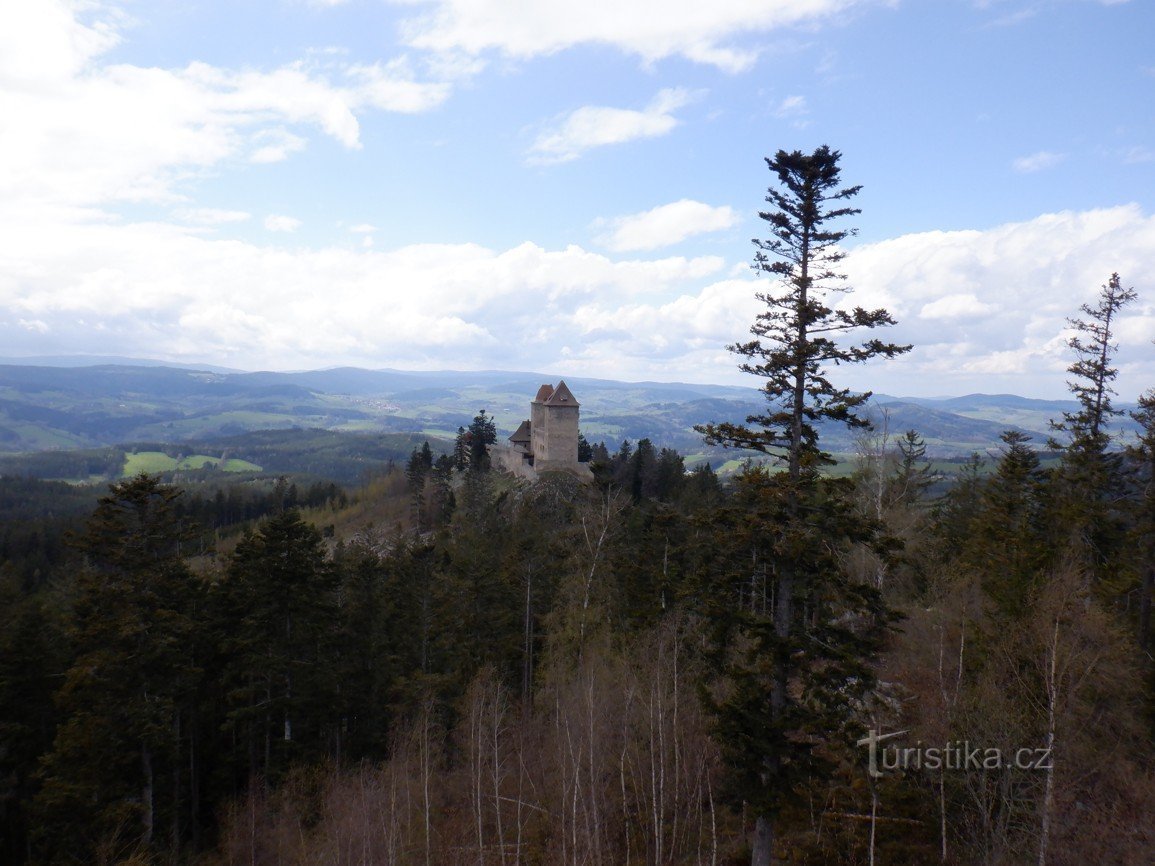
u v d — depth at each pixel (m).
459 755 39.41
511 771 35.44
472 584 44.72
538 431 114.25
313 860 31.88
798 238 22.52
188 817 41.66
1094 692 25.55
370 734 44.84
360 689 45.25
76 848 32.91
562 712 33.00
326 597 43.38
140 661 33.16
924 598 37.94
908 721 28.28
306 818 36.75
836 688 21.41
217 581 46.44
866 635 29.81
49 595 66.19
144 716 32.94
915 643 33.12
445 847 32.47
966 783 24.44
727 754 22.23
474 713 34.59
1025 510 36.75
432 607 46.72
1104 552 36.44
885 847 25.08
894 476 47.59
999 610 29.36
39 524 120.19
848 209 21.88
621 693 32.19
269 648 39.91
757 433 22.59
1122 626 27.77
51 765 32.53
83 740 31.78
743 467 23.94
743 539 21.69
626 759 31.27
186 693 37.69
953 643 31.41
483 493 93.25
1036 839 23.05
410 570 50.81
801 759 21.48
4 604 55.31
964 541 42.50
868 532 21.44
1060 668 23.64
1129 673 25.39
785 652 21.09
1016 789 24.22
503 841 32.34
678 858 28.02
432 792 37.06
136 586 33.94
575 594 40.06
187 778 42.44
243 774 43.75
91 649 33.19
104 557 33.78
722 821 29.94
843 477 22.16
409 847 31.62
